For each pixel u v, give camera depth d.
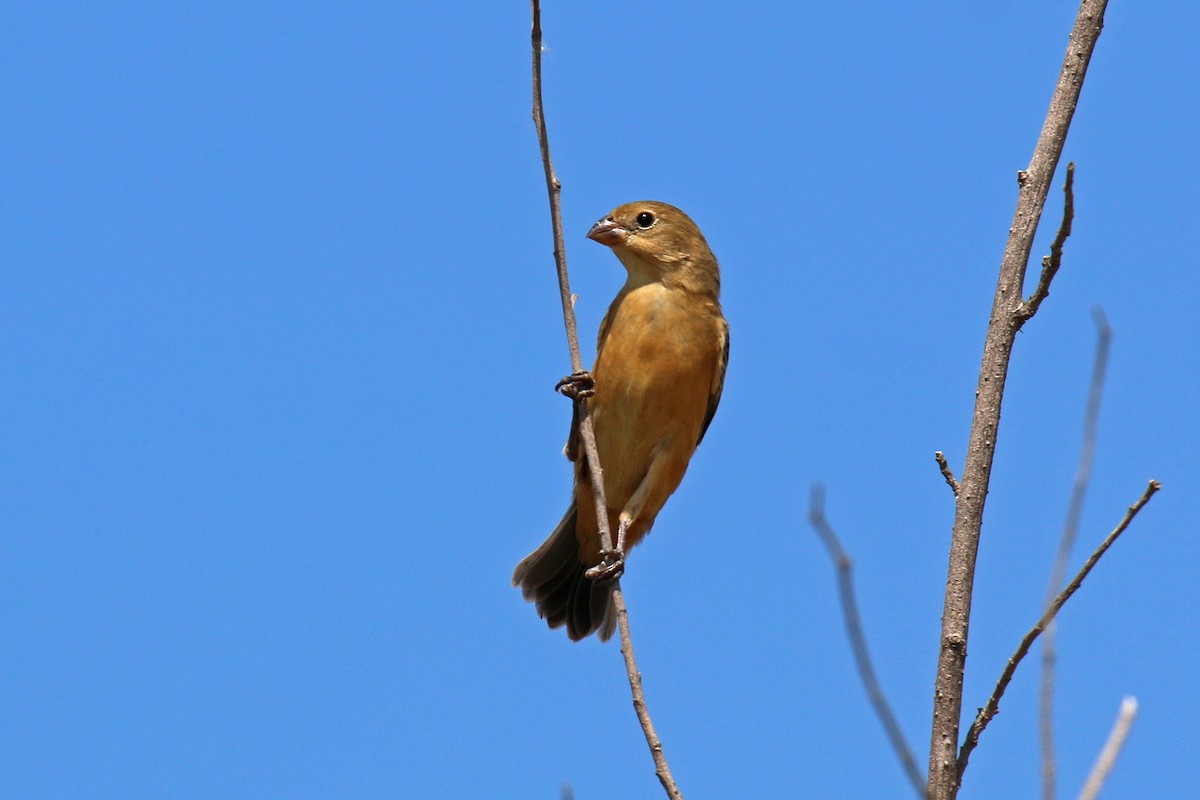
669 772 7.43
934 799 6.64
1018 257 7.52
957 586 7.05
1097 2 7.89
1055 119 7.74
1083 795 5.00
